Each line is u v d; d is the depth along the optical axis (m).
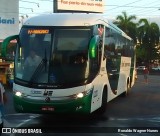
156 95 22.83
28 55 11.99
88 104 11.77
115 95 16.89
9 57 28.19
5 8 43.78
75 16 12.63
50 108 11.49
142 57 82.25
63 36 12.03
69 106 11.47
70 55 11.80
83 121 12.81
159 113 14.85
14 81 12.04
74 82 11.57
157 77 52.72
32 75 11.73
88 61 11.85
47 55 11.85
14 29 44.12
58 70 11.66
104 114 14.45
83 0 65.19
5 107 16.36
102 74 13.53
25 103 11.66
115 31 16.42
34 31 12.20
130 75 23.28
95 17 12.86
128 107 16.72
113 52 15.91
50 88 11.51
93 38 11.62
